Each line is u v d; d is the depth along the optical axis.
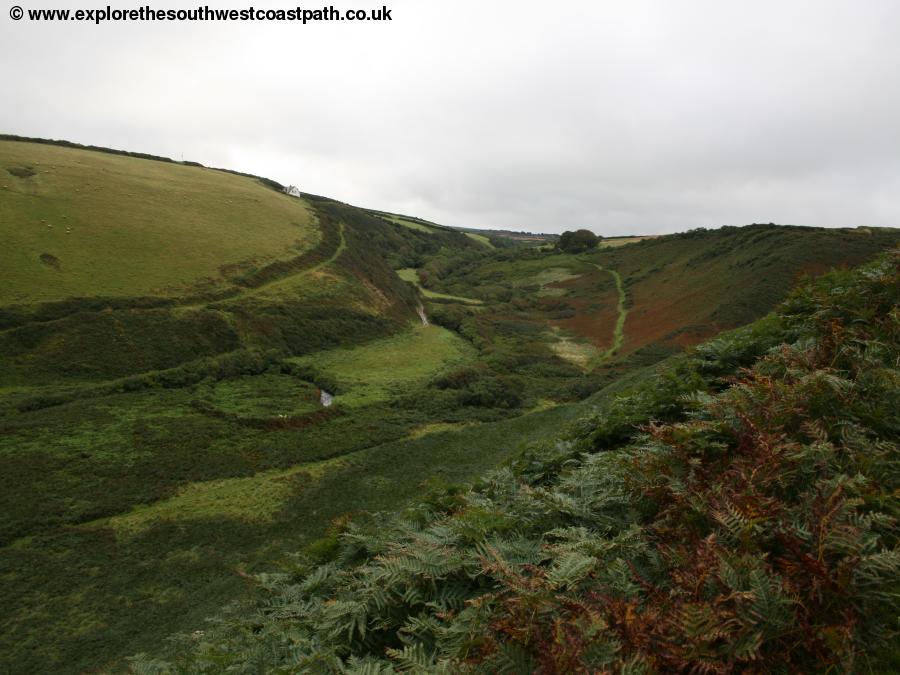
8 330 42.22
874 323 6.90
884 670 2.73
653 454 5.20
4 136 86.50
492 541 4.56
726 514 3.67
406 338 67.31
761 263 69.19
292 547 22.50
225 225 73.69
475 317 80.88
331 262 76.00
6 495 24.94
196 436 33.31
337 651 4.17
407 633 4.13
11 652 16.19
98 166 78.75
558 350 66.56
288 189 124.44
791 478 4.11
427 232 166.25
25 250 51.28
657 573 3.66
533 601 3.25
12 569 20.23
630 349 62.22
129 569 20.75
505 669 2.91
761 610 2.89
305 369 51.34
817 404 4.96
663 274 90.31
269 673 3.88
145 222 65.38
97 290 50.44
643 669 2.59
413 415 41.38
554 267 117.31
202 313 52.59
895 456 4.27
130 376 42.81
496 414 42.59
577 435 9.12
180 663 5.38
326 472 30.48
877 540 3.42
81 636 16.84
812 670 2.79
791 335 8.39
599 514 4.77
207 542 22.91
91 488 26.38
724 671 2.60
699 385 7.79
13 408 34.72
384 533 6.18
